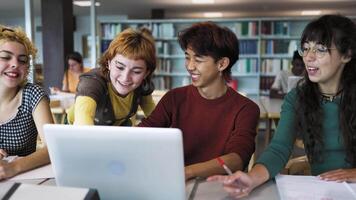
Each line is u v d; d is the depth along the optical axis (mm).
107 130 802
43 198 734
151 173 831
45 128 843
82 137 826
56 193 750
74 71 4785
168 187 842
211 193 1024
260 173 1088
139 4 6957
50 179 1127
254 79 6504
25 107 1553
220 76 1353
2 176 1113
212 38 1266
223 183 1013
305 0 6297
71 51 5270
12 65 1477
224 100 1387
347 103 1314
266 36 6191
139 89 1585
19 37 1511
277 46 6227
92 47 5594
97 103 1433
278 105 3471
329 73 1259
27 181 1110
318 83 1354
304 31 1282
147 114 1758
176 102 1463
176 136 768
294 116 1380
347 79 1309
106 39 6504
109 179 867
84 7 7480
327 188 1062
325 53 1229
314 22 1264
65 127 829
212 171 1132
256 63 6301
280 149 1248
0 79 1485
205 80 1325
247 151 1232
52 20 5051
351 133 1313
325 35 1211
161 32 6508
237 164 1161
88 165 863
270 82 6297
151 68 1434
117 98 1509
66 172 886
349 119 1312
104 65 1466
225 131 1363
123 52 1325
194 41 1274
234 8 7453
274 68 6250
